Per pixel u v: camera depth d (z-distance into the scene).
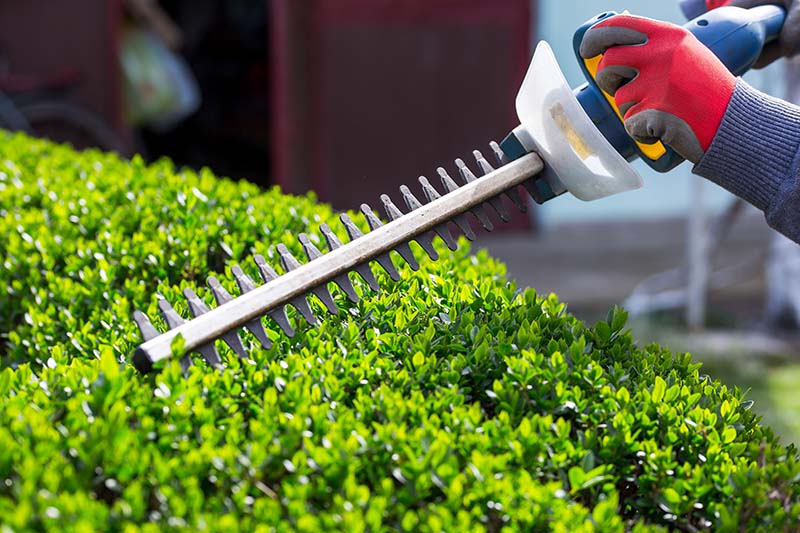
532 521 1.57
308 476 1.61
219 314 1.75
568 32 6.66
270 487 1.63
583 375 1.78
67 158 3.04
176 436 1.64
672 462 1.70
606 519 1.58
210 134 7.87
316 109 6.58
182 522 1.51
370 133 6.62
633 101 1.82
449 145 6.68
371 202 6.68
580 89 1.91
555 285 5.67
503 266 2.33
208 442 1.62
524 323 1.88
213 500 1.56
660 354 1.95
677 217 7.28
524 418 1.69
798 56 2.00
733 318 5.08
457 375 1.77
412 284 2.03
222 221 2.35
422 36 6.58
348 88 6.58
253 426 1.64
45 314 2.12
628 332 1.94
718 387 1.88
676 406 1.75
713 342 4.60
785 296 4.82
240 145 7.87
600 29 1.82
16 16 6.45
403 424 1.66
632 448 1.70
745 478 1.65
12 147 3.14
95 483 1.58
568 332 1.88
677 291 5.37
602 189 1.87
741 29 1.90
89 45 6.44
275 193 2.64
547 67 1.82
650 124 1.80
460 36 6.61
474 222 6.80
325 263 1.81
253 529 1.53
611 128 1.90
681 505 1.66
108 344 1.92
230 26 7.71
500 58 6.62
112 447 1.59
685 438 1.73
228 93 7.86
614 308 1.96
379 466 1.63
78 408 1.66
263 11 7.58
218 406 1.70
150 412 1.68
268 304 1.77
